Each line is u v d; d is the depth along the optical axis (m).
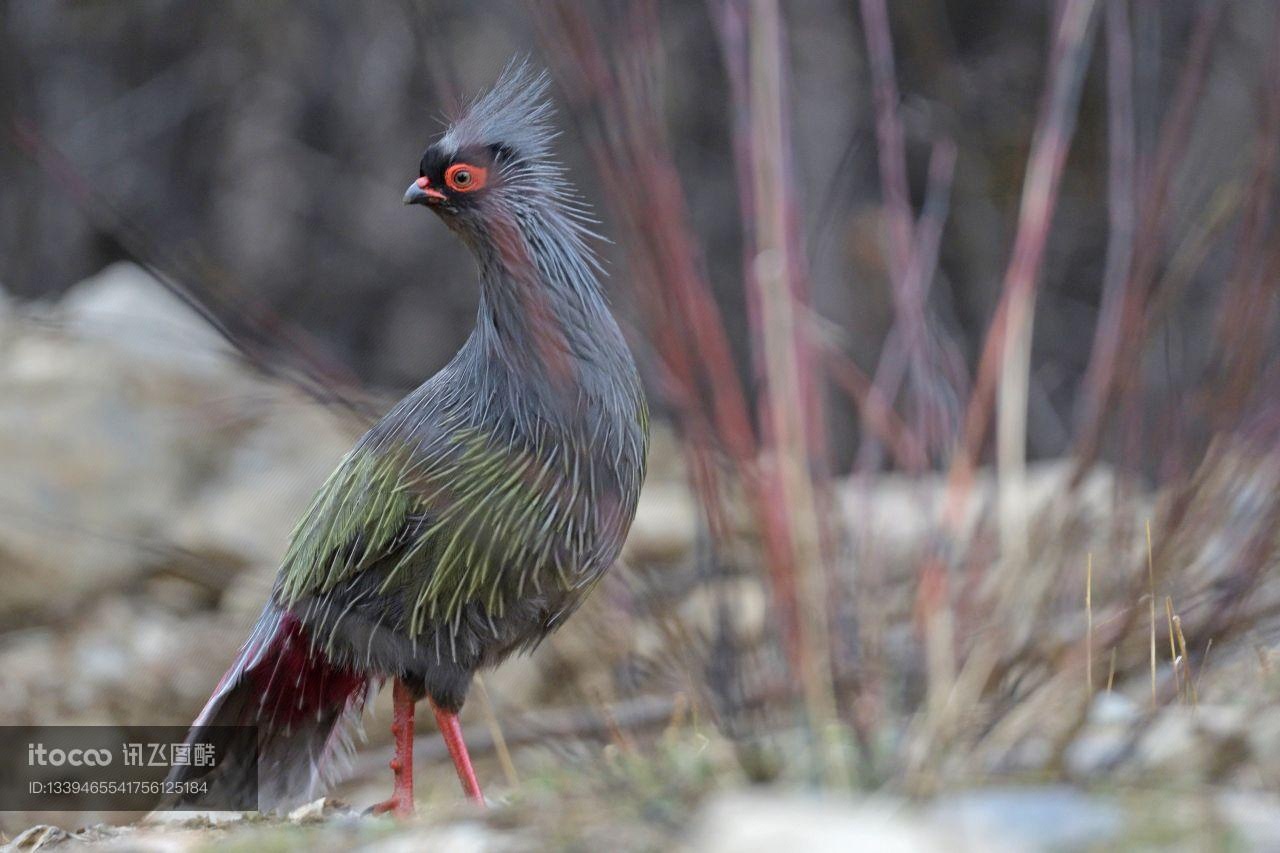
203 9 37.81
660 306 9.53
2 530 21.69
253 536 22.17
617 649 11.68
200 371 23.22
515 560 11.71
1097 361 10.14
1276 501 9.97
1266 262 10.01
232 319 10.95
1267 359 10.55
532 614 12.05
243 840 9.71
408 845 8.83
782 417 9.44
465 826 9.05
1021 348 10.08
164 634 20.92
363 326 37.34
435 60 12.68
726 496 10.53
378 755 17.09
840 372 11.76
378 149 37.50
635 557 13.74
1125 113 10.57
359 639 12.10
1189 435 10.18
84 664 20.47
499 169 11.85
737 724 9.66
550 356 11.70
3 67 35.25
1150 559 9.88
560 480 11.65
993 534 10.10
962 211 26.62
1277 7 11.96
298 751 12.62
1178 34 23.05
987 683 9.63
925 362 10.62
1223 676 11.35
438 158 11.87
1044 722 9.66
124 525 22.39
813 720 8.92
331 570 12.14
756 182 9.71
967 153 24.77
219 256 36.88
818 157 29.91
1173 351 12.38
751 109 9.98
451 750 12.16
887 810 8.30
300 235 37.41
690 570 15.58
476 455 11.70
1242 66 19.56
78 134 36.75
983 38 29.55
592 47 9.55
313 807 11.62
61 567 21.89
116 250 35.84
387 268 37.34
